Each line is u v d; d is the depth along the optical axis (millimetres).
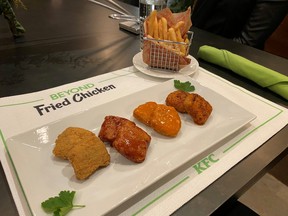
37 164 447
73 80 742
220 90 761
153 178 435
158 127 541
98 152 452
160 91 681
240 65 817
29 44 928
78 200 393
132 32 1095
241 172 493
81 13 1277
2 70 758
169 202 419
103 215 370
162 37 778
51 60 838
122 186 421
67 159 460
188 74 796
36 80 725
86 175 428
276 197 1318
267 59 980
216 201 432
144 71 791
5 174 438
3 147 493
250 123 625
